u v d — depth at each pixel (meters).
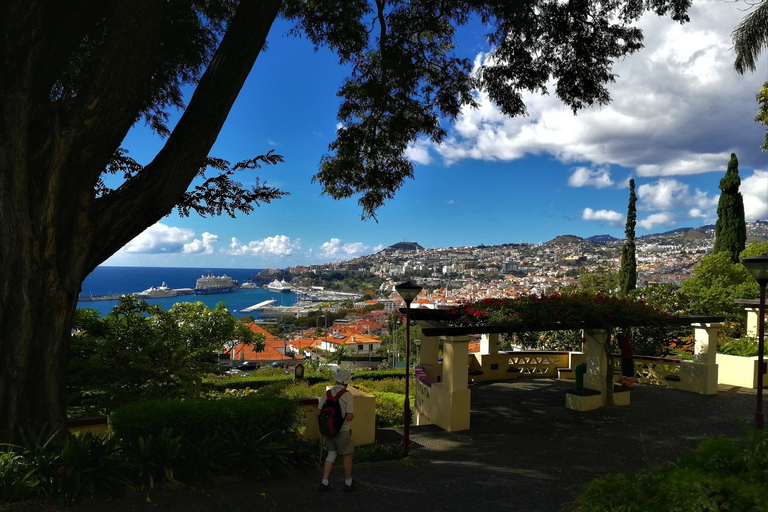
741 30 12.55
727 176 23.70
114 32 5.66
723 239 23.73
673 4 9.31
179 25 8.43
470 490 5.79
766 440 3.26
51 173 5.66
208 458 5.55
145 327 9.54
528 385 13.82
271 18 6.56
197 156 6.60
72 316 6.04
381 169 12.70
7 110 5.46
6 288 5.46
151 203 6.45
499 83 11.16
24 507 4.43
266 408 6.23
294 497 5.28
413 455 7.47
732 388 13.14
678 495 2.95
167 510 4.69
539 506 5.28
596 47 10.20
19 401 5.44
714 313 17.41
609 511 3.14
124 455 5.27
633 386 13.36
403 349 61.06
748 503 2.76
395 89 11.27
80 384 8.26
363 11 10.69
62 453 4.95
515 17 9.66
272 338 75.25
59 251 5.88
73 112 5.83
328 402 5.53
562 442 8.41
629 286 23.73
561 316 10.15
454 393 9.30
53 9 5.89
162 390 8.96
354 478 6.09
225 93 6.52
